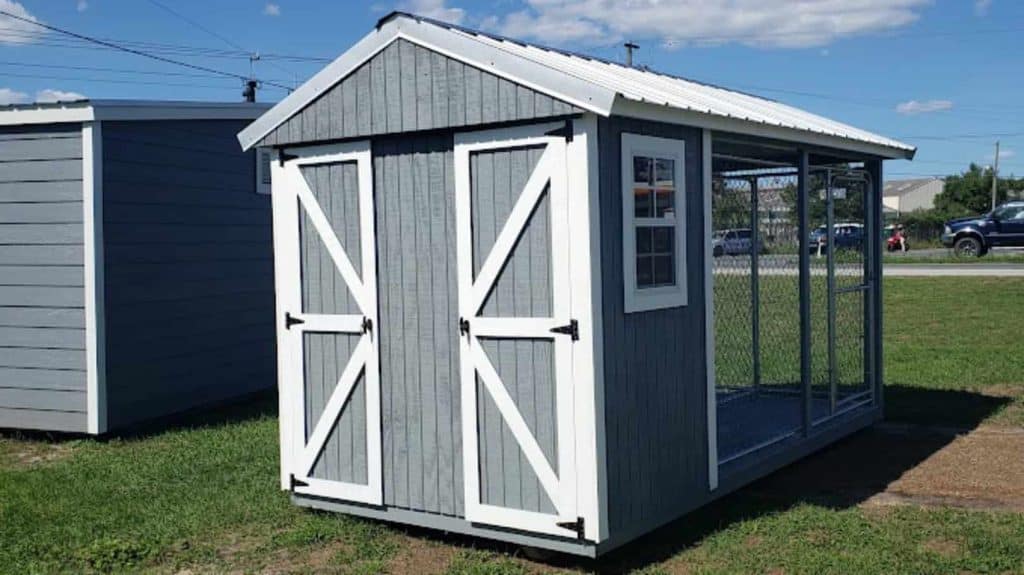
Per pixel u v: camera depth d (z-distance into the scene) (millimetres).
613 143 5148
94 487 6992
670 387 5645
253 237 11109
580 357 5023
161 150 9664
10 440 9000
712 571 5059
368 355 5918
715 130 5934
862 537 5543
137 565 5445
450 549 5570
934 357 12477
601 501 5051
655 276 5531
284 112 6148
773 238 8688
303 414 6266
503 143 5266
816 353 8547
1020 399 9703
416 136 5684
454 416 5594
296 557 5500
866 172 8625
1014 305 17656
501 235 5301
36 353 9008
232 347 10734
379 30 5684
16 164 9023
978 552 5258
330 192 6086
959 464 7262
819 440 7684
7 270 9094
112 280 9000
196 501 6566
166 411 9719
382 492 5918
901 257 31203
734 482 6410
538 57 5613
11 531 6000
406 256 5754
